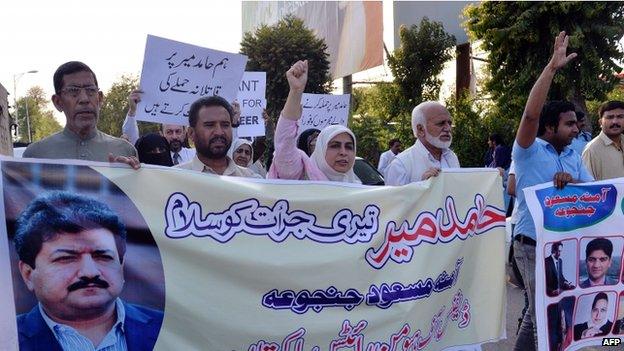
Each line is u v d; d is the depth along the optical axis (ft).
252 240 11.61
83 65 13.00
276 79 91.35
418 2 82.38
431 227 13.24
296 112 13.84
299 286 11.80
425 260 13.05
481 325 13.89
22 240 10.14
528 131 14.66
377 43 76.43
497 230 14.16
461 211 13.71
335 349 12.05
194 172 11.30
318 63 92.99
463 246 13.70
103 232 10.59
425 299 12.99
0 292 10.01
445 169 13.58
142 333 10.72
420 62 73.31
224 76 18.97
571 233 14.35
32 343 10.12
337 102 28.45
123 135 19.48
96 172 10.64
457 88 73.87
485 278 14.03
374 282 12.44
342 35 87.92
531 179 15.14
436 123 14.93
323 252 12.05
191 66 18.60
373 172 31.55
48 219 10.30
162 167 11.08
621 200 14.75
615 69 51.78
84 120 12.89
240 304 11.40
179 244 11.07
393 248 12.75
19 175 10.19
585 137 27.32
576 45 48.93
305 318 11.82
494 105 61.93
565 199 14.37
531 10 50.96
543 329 14.14
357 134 73.77
